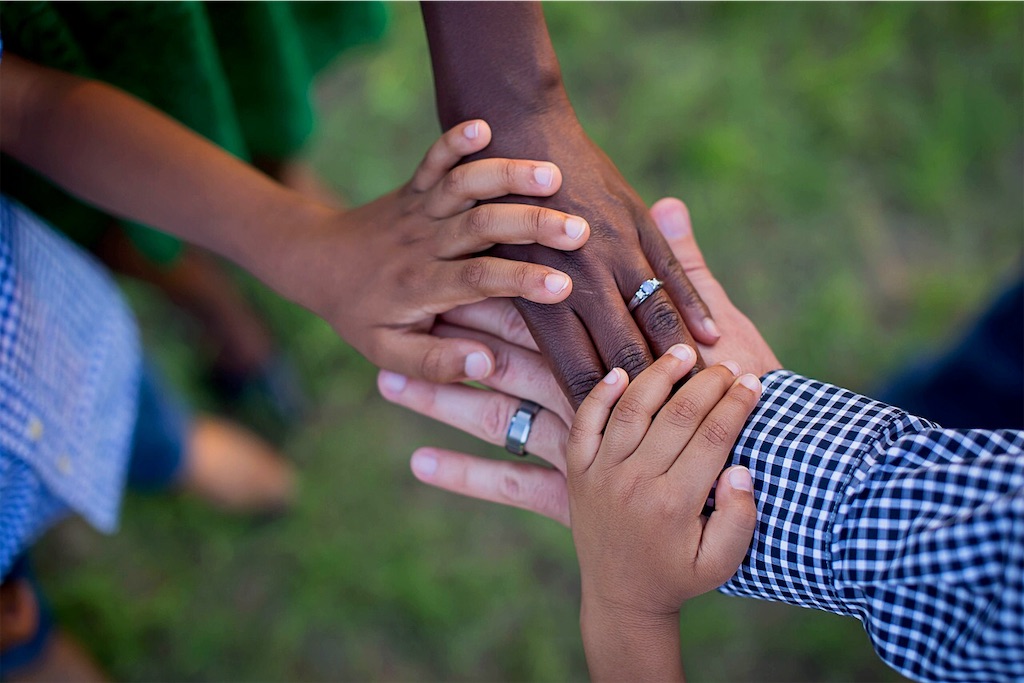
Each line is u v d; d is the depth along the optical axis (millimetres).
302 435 1031
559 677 934
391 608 959
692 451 578
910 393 866
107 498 769
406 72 1176
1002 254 1087
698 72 1172
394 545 978
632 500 582
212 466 920
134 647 948
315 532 986
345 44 862
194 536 985
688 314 643
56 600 954
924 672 547
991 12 1183
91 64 721
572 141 641
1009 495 522
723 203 1107
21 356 650
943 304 1046
